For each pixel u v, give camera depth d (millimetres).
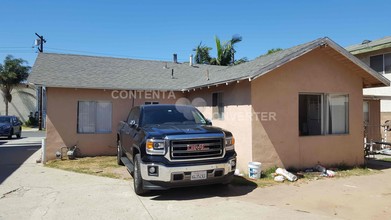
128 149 8078
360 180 8219
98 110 12641
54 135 11852
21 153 13617
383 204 6066
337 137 10023
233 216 5203
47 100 11805
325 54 9859
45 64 13586
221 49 28828
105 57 16312
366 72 9977
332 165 9875
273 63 8414
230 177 6535
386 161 11797
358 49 18297
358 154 10336
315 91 9695
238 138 9477
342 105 10289
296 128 9383
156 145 6098
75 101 12195
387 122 16156
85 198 6258
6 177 8367
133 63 16484
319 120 10078
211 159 6289
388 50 16922
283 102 9203
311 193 6840
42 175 8633
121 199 6199
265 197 6465
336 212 5551
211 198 6320
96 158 11789
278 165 9055
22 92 38594
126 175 8594
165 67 16875
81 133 12289
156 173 5969
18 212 5395
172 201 6074
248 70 9375
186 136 6184
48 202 5988
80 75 13062
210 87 11305
